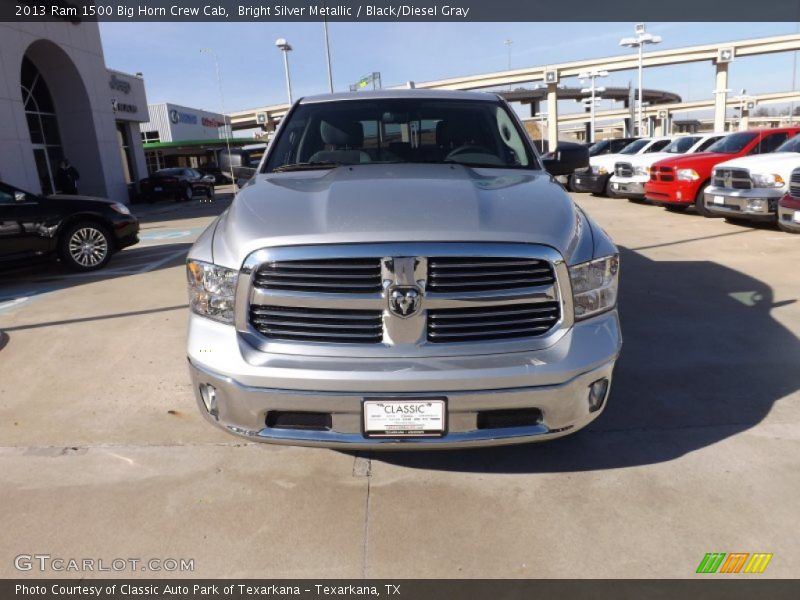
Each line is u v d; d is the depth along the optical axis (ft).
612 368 8.23
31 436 10.79
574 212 8.91
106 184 70.90
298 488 9.13
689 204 37.81
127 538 8.07
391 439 7.70
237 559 7.66
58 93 67.15
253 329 7.87
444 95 13.30
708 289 19.39
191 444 10.44
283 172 11.47
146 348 15.21
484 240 7.57
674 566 7.39
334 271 7.61
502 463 9.71
